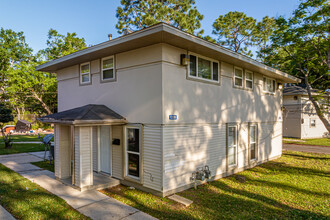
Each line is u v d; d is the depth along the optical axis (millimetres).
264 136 11219
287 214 5246
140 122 6602
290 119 21344
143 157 6500
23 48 34094
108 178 7367
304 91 20047
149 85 6340
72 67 9516
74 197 5863
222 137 8336
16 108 32844
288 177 8508
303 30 11398
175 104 6406
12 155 11555
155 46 6191
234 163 9125
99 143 8086
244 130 9648
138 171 6742
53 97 30922
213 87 7910
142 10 21766
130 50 6930
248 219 4938
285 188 7195
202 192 6613
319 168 9977
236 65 9086
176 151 6438
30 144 15891
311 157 12500
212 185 7344
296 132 20797
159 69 6082
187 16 20594
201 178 6906
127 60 7035
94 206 5324
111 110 7504
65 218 4664
